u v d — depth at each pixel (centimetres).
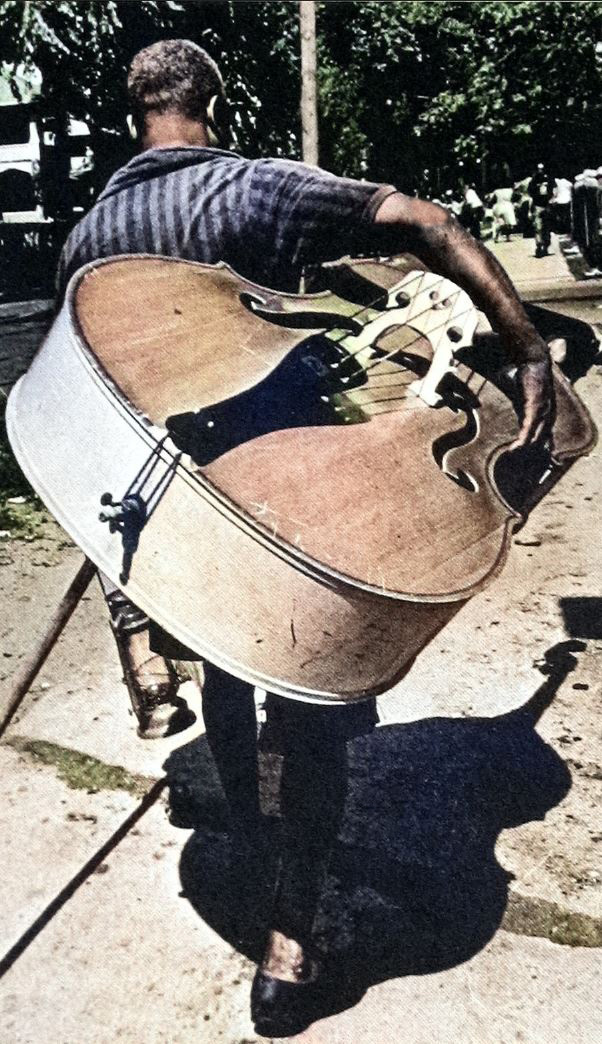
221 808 278
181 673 308
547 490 204
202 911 243
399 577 170
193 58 215
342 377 197
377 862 259
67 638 377
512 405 205
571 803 282
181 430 175
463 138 2366
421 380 201
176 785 288
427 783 291
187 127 215
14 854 262
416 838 268
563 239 1722
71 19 1187
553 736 314
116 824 274
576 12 2298
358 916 242
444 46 2317
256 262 205
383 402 196
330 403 192
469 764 300
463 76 2342
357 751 307
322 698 175
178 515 167
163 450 167
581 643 370
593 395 703
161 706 312
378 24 2130
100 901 246
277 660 171
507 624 388
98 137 1316
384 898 247
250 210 199
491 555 181
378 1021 212
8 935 235
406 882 253
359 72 2169
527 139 2414
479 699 336
